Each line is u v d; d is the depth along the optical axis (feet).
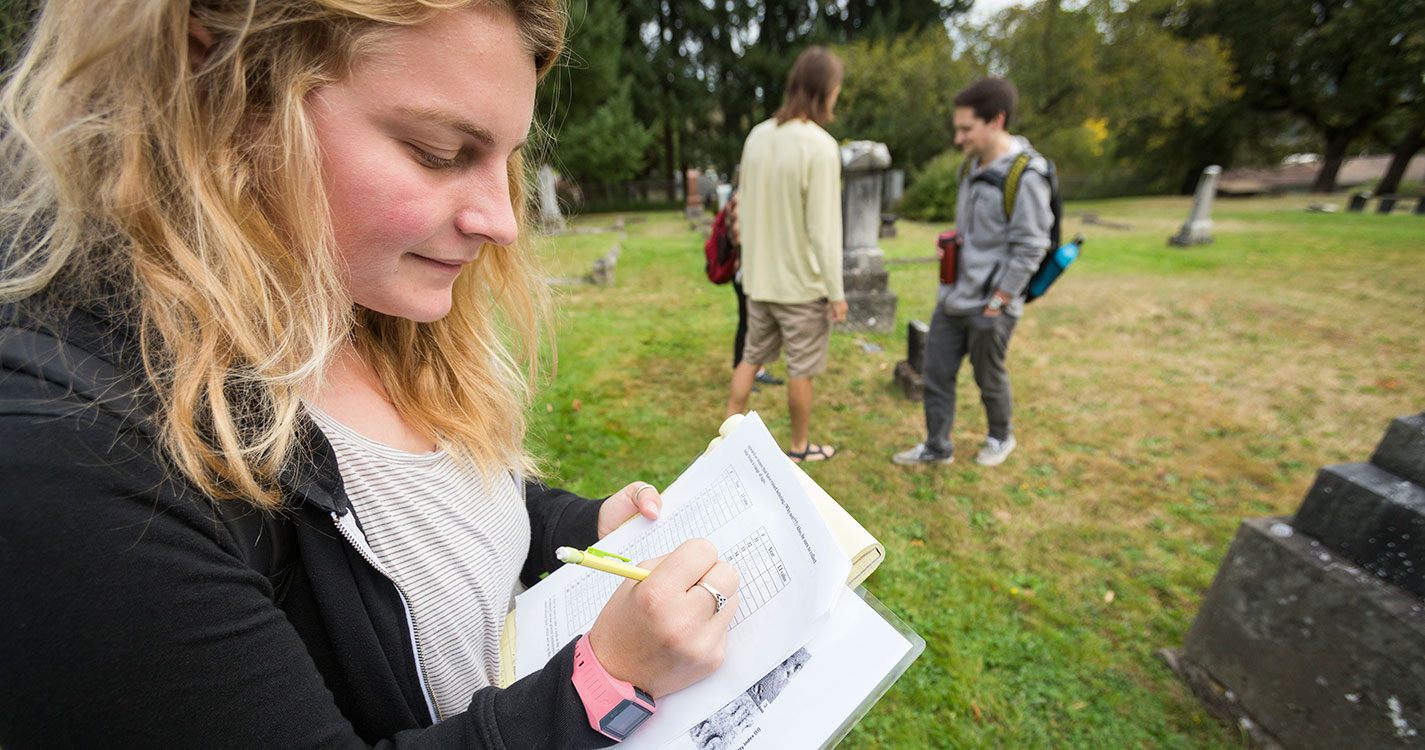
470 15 1.75
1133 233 46.01
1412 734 5.53
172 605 1.61
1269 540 6.61
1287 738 6.51
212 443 1.82
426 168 1.93
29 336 1.62
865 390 15.61
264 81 1.74
